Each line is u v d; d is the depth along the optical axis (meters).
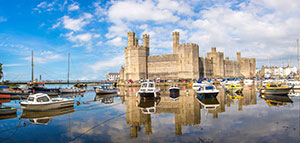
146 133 16.39
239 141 13.97
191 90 58.78
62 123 20.20
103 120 21.25
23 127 18.88
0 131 17.72
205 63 117.38
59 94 54.81
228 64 144.88
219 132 16.03
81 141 14.96
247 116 21.06
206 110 25.23
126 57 109.88
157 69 108.56
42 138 15.82
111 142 14.59
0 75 71.25
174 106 29.03
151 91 36.50
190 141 14.23
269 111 23.27
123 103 33.81
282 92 39.22
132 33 108.50
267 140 13.98
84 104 33.19
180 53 102.69
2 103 35.81
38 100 26.33
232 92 48.28
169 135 15.68
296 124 17.53
